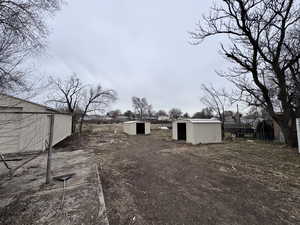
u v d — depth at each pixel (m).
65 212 2.57
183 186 4.18
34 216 2.46
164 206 3.15
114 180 4.56
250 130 16.44
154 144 12.34
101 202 2.89
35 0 4.03
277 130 13.49
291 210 2.99
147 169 5.73
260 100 10.20
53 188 3.48
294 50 8.73
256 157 7.31
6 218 2.41
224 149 9.53
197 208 3.09
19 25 3.80
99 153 8.61
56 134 10.52
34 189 3.43
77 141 12.92
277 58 9.00
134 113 68.56
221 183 4.37
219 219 2.73
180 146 11.34
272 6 8.30
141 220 2.68
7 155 6.78
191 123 12.65
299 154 7.51
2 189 3.43
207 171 5.46
